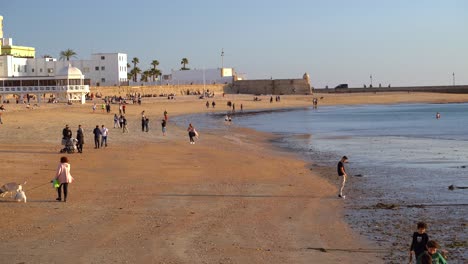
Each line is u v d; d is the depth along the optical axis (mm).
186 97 141625
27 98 100875
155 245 15203
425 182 27172
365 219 19000
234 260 14039
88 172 28312
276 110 124750
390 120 91250
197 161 34125
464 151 42250
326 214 19781
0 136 47219
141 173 28438
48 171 28047
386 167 33000
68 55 162500
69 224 17328
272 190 24375
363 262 14188
